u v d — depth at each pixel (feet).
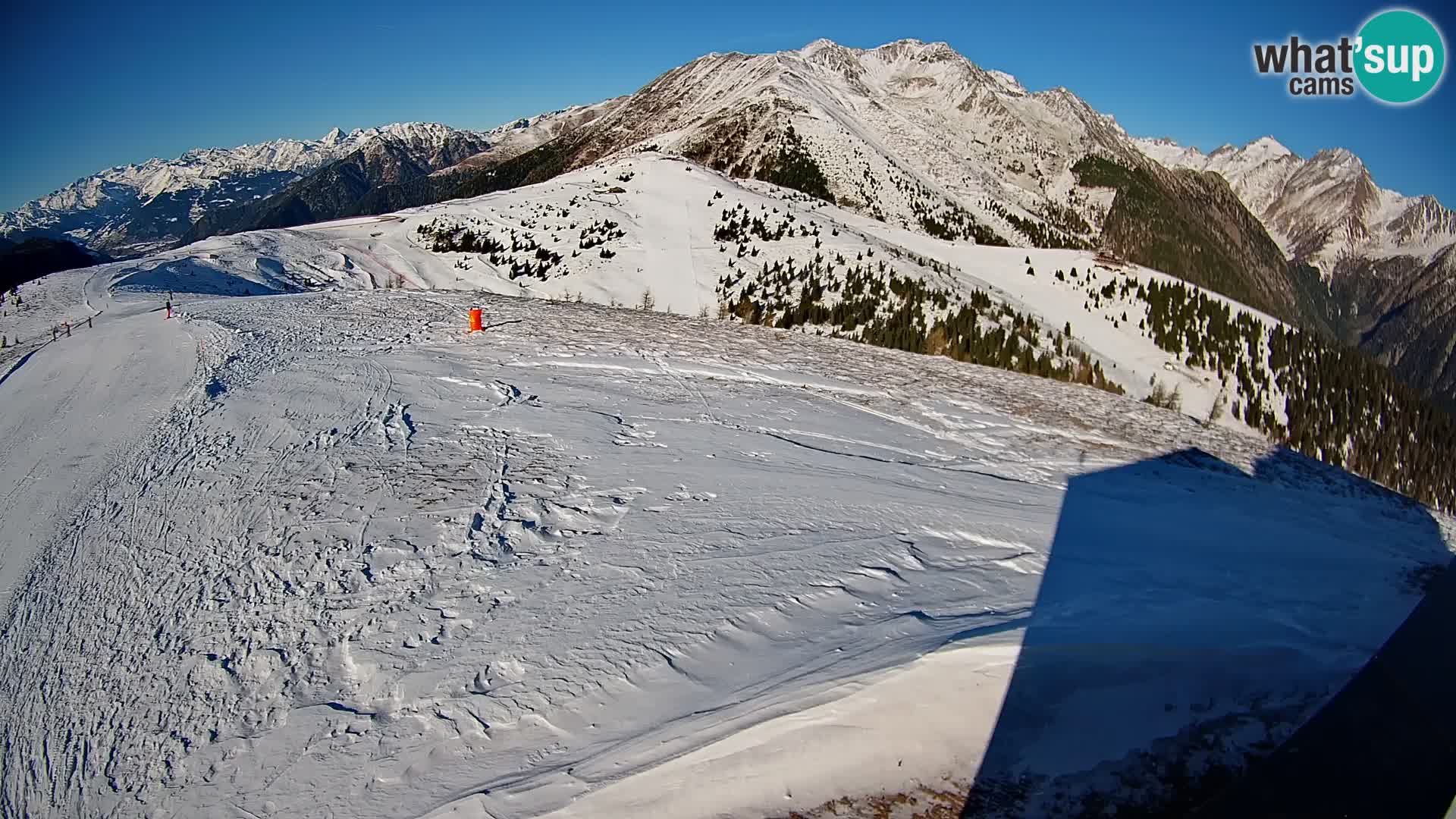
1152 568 25.72
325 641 21.47
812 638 19.79
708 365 55.77
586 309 81.15
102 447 42.60
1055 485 36.65
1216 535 31.09
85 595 26.89
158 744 18.49
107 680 21.65
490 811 14.57
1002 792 14.57
